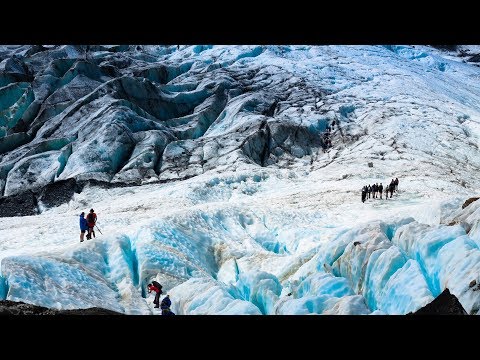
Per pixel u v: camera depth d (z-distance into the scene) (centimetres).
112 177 5003
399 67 9519
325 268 1441
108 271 1703
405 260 1216
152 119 6425
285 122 6069
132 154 5450
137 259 1780
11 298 1259
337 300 1146
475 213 1349
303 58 9375
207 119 6688
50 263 1509
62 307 1291
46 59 8325
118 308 1445
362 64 9188
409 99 7156
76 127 5953
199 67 8725
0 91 6662
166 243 1927
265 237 2530
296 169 5216
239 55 9225
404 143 5478
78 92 6869
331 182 4484
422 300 998
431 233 1255
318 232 2436
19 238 2727
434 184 4159
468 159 5309
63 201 4441
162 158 5416
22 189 4922
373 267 1245
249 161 5188
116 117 5803
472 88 9881
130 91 6731
